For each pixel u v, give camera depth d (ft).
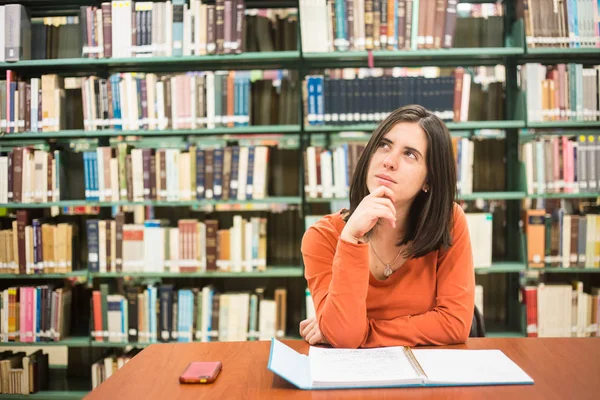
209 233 8.95
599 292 9.07
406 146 4.03
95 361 9.80
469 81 8.89
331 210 9.76
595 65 9.52
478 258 8.94
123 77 9.05
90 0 9.44
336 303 3.79
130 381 3.18
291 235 9.77
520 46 8.96
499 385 3.00
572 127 9.68
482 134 9.72
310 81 8.90
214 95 8.99
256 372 3.32
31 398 8.98
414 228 4.45
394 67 9.73
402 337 3.86
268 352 3.74
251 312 9.05
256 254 8.93
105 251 9.10
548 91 8.93
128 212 9.49
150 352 3.75
